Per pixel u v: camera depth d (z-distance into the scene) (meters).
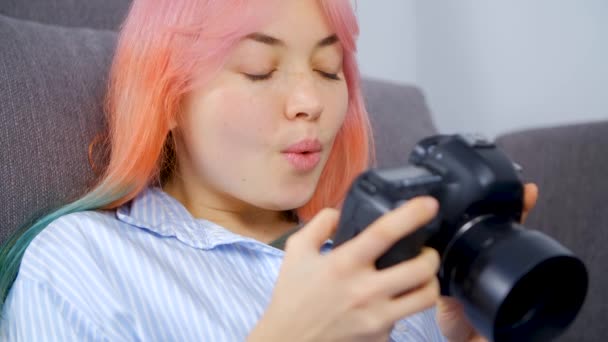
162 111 0.64
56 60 0.73
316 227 0.43
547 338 0.46
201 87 0.60
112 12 0.96
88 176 0.72
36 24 0.76
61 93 0.72
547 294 0.46
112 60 0.77
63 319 0.54
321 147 0.63
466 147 0.44
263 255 0.65
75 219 0.60
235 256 0.64
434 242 0.44
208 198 0.69
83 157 0.72
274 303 0.42
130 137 0.65
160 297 0.56
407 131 1.06
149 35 0.64
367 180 0.42
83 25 0.93
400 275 0.40
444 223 0.43
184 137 0.65
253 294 0.61
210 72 0.59
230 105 0.59
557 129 1.03
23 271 0.57
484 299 0.40
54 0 0.91
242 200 0.65
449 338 0.57
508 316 0.45
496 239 0.42
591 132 0.99
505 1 1.16
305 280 0.41
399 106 1.08
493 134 1.22
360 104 0.79
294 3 0.59
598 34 1.11
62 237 0.58
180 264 0.60
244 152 0.60
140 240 0.61
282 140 0.60
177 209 0.67
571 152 1.00
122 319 0.54
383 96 1.06
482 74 1.20
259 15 0.57
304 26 0.59
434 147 0.46
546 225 1.00
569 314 0.46
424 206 0.38
